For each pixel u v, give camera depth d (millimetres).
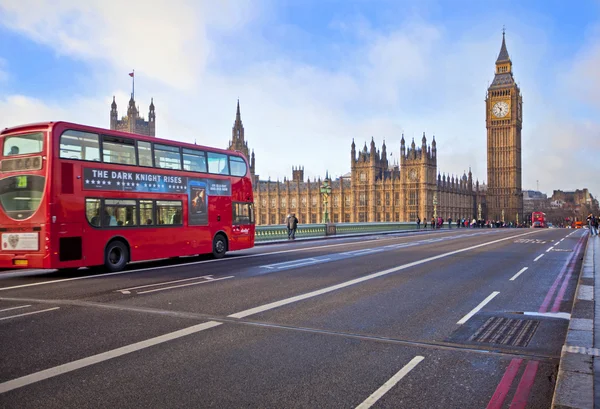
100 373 6848
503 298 12656
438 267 19141
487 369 7141
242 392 6203
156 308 11219
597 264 18375
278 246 33219
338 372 6965
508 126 151500
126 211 18969
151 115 136625
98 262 17797
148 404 5824
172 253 20844
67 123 17062
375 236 48469
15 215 16719
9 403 5828
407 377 6789
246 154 144500
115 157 18719
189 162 22281
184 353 7777
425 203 108438
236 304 11680
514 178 150125
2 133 17219
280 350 7984
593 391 5660
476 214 145375
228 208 24406
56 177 16562
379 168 119125
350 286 14406
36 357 7547
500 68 156375
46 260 16234
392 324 9805
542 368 7188
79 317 10289
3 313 10727
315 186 125875
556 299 12578
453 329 9461
